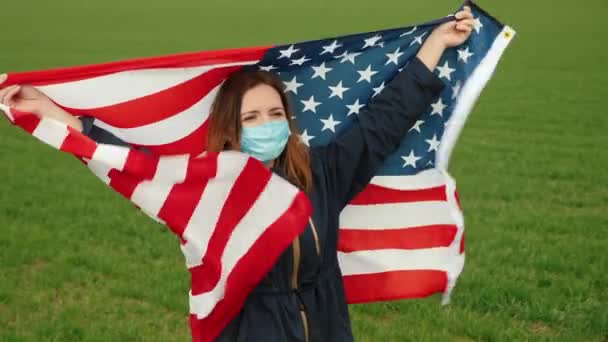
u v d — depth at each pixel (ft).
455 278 20.52
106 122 19.13
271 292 17.51
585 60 148.36
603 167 65.82
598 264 39.78
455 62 20.01
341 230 20.80
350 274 20.94
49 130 17.31
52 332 31.71
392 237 20.76
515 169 65.57
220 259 17.49
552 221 48.26
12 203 53.98
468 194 56.59
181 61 18.33
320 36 193.47
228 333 17.79
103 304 35.24
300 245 17.52
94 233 46.85
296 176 18.17
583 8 252.42
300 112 20.45
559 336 30.68
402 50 19.76
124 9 270.67
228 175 17.31
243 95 17.72
